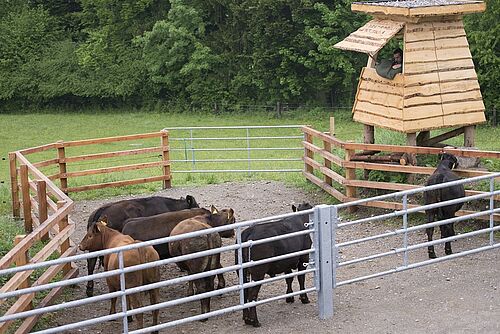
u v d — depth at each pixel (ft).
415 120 50.47
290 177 66.03
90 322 28.14
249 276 37.40
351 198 51.62
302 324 32.94
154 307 29.43
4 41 160.04
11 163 53.88
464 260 39.96
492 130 115.24
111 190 62.85
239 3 142.00
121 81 151.74
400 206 47.55
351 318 33.27
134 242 33.30
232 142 113.50
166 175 62.95
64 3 169.27
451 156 45.27
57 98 159.74
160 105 150.71
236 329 32.78
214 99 146.10
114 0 157.28
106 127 134.21
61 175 59.72
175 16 145.79
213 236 34.01
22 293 26.48
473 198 37.09
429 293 35.65
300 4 129.59
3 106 161.07
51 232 45.83
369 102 53.88
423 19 50.52
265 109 141.49
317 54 131.13
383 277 38.17
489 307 33.68
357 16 127.95
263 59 137.08
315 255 32.91
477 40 117.60
